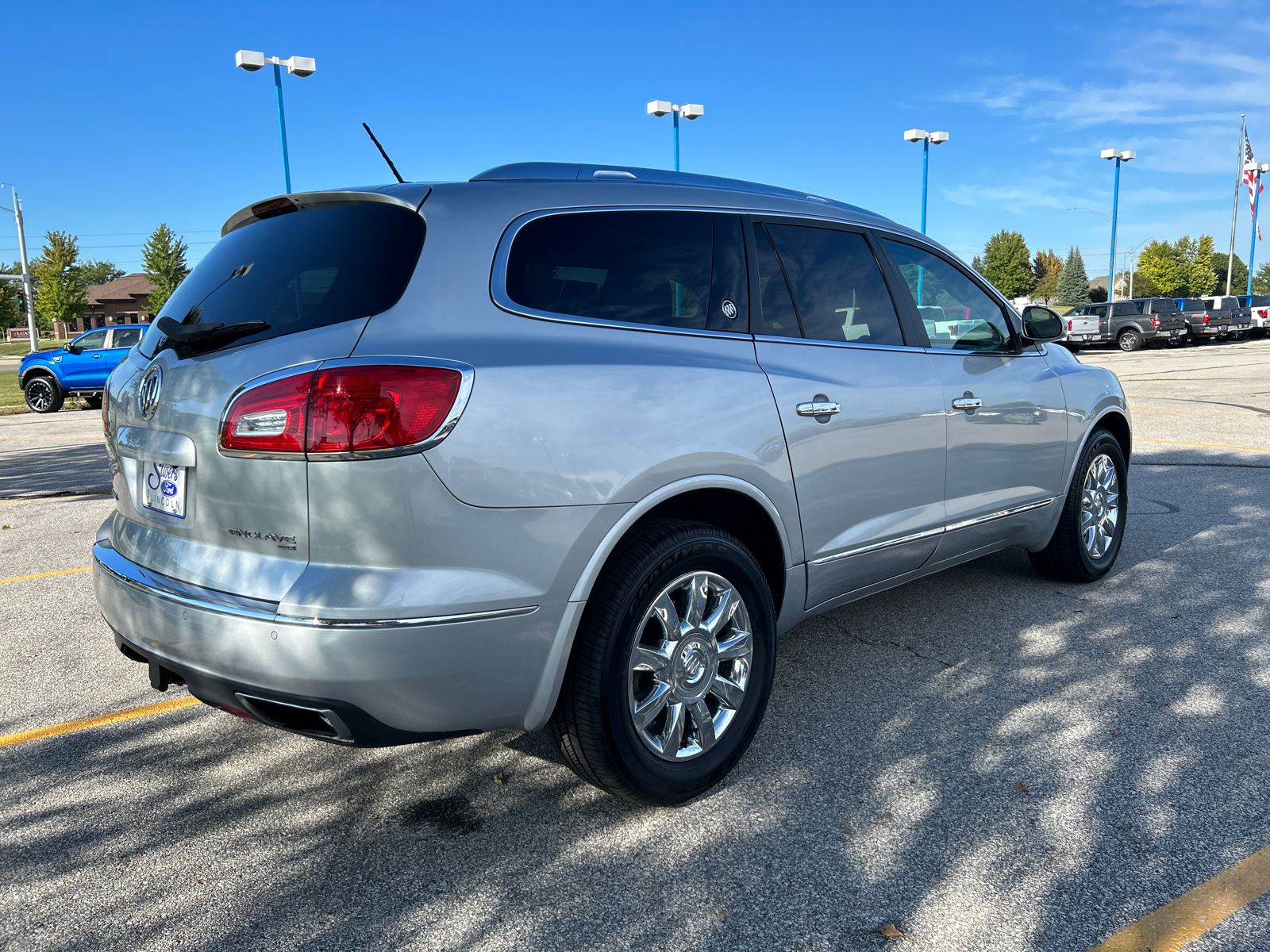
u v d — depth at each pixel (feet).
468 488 7.16
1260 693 10.83
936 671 11.78
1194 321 104.73
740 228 9.99
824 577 10.27
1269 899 7.11
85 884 7.73
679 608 8.77
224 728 10.80
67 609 15.60
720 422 8.74
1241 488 22.47
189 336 7.89
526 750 10.07
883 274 11.45
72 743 10.46
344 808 8.90
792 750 9.80
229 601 7.26
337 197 8.55
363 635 6.89
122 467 9.04
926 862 7.75
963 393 11.88
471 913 7.25
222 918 7.25
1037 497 13.55
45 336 312.91
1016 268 331.77
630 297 8.79
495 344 7.64
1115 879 7.42
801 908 7.19
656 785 8.43
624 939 6.89
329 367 7.04
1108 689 11.07
